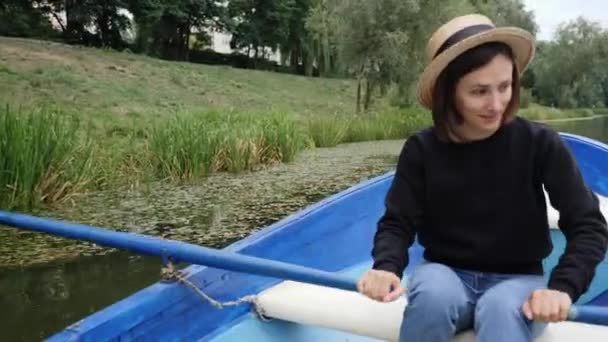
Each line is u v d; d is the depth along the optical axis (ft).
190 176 22.86
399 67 59.26
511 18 102.73
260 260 4.97
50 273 11.65
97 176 20.30
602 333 4.37
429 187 4.51
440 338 4.00
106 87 55.52
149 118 44.42
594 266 3.94
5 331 8.95
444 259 4.55
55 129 18.31
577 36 132.98
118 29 95.91
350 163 29.78
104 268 12.02
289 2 117.39
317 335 6.10
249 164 26.43
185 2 104.01
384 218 4.59
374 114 54.24
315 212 7.89
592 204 4.16
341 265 8.41
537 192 4.39
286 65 126.11
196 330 5.68
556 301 3.69
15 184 16.25
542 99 139.03
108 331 4.86
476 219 4.40
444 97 4.34
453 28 4.38
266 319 5.93
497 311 3.92
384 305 5.29
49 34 89.30
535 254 4.40
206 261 5.21
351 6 57.98
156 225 15.51
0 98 43.78
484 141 4.36
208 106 60.03
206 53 119.44
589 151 10.69
